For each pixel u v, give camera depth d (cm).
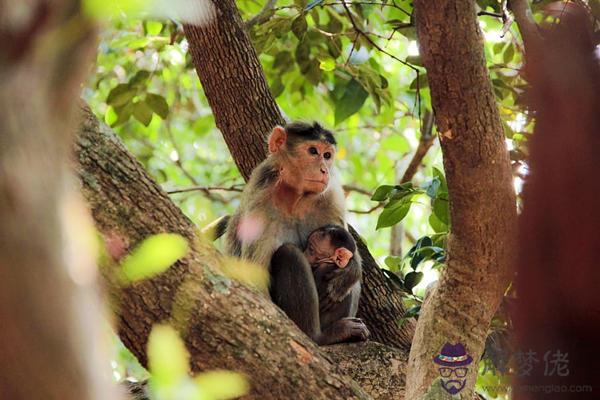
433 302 1060
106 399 411
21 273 385
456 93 970
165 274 855
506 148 1003
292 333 911
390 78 2675
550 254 512
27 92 378
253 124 1705
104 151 887
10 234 380
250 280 938
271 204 1669
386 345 1538
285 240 1670
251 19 1922
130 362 2027
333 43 2058
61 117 389
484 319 1039
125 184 880
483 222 1009
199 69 1709
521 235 524
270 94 1744
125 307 843
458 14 942
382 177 2994
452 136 988
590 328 507
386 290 1642
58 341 396
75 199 434
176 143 3083
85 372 402
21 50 371
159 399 511
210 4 1642
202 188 2083
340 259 1617
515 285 529
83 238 425
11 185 378
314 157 1678
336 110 2050
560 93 513
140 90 2102
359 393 916
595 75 515
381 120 2542
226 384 571
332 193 1734
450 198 1027
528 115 541
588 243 501
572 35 536
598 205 499
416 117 2539
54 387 398
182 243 551
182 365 527
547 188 512
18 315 388
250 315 888
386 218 1497
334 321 1620
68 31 373
